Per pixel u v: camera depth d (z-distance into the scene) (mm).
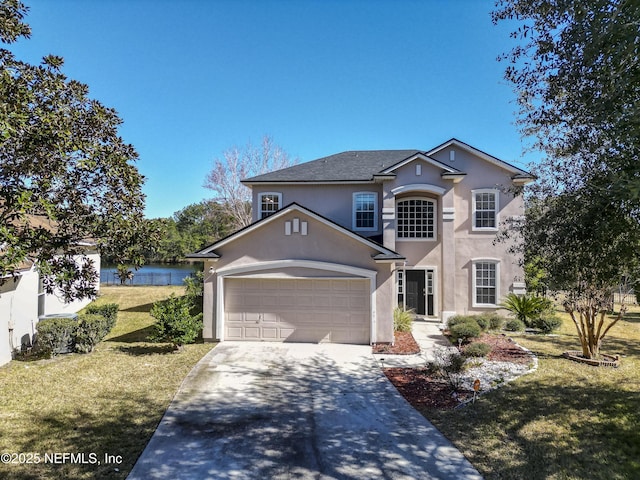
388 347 13266
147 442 6609
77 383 9570
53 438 6668
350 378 10258
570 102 5848
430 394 9062
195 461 6008
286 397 8875
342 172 19703
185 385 9562
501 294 18062
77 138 6723
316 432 7090
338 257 13828
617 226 5797
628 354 12289
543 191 7777
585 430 6992
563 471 5672
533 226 7828
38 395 8719
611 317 18656
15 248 5746
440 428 7227
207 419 7621
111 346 13508
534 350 12750
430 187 17484
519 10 5965
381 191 18734
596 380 9703
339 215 18953
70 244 7254
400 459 6098
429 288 18469
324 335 13875
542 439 6695
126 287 33312
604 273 6789
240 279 14141
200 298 21297
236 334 14125
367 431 7133
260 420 7617
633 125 4691
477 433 6977
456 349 12820
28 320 12883
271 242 14039
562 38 5398
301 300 14000
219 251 14141
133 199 7652
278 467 5855
